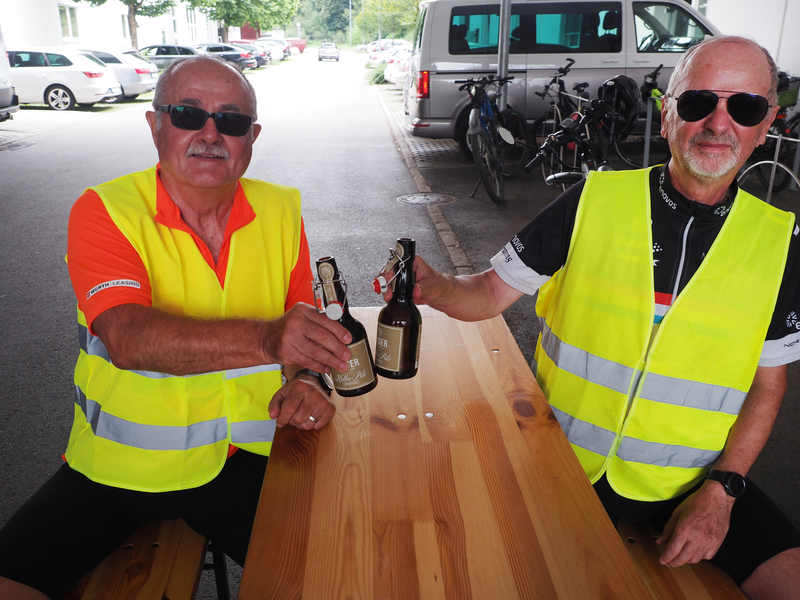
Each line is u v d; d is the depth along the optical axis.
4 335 4.25
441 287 1.93
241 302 1.97
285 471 1.55
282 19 47.44
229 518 1.79
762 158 7.46
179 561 1.70
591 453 1.91
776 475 2.81
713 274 1.78
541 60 9.39
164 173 1.89
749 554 1.67
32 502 1.72
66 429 3.22
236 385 1.90
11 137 12.80
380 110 17.05
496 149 7.35
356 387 1.56
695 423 1.83
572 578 1.25
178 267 1.86
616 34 9.34
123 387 1.80
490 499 1.46
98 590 1.59
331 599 1.20
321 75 31.69
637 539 1.83
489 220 6.77
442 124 9.59
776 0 9.37
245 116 1.84
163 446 1.82
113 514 1.75
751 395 1.85
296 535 1.35
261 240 2.00
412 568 1.27
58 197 8.06
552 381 2.01
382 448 1.64
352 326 1.53
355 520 1.39
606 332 1.87
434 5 9.23
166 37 36.47
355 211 7.21
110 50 19.19
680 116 1.75
